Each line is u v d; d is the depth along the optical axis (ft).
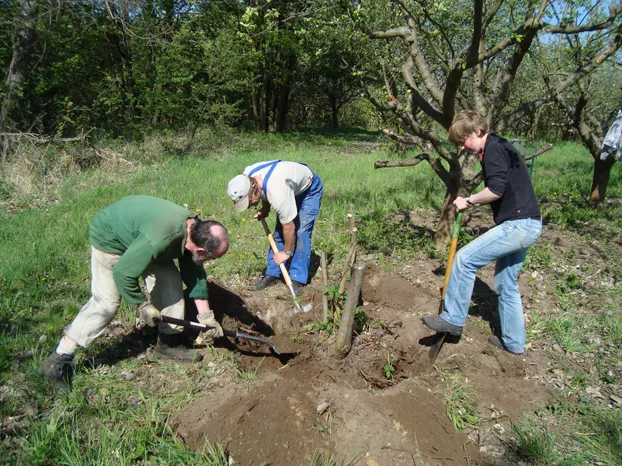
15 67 34.78
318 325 13.76
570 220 24.09
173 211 10.21
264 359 13.25
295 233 15.53
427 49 21.85
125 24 41.37
